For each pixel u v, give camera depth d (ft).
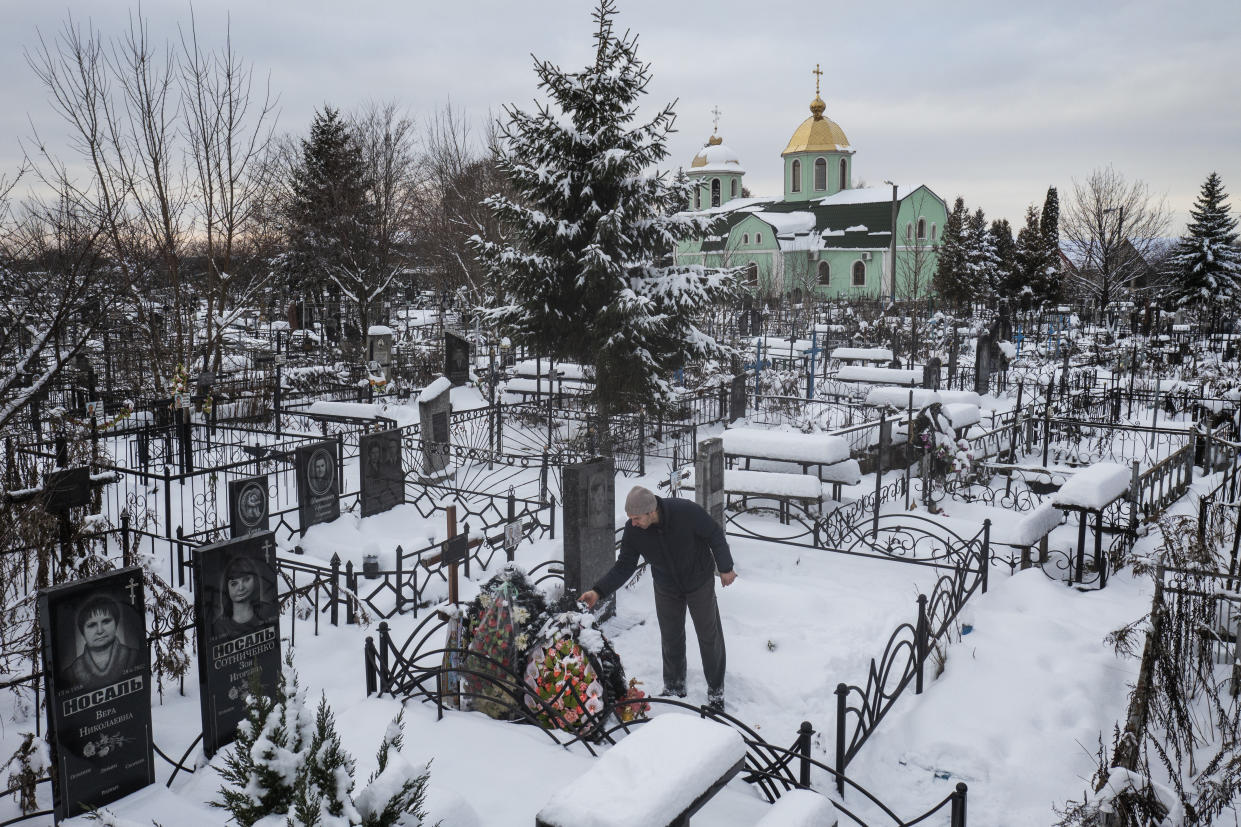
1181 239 168.14
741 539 36.45
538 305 56.39
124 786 17.42
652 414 56.34
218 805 11.74
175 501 43.19
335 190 111.04
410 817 11.51
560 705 19.69
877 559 33.76
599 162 53.93
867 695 20.08
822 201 249.34
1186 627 22.09
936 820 17.98
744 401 66.80
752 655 24.56
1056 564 33.58
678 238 57.47
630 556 21.76
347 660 25.29
